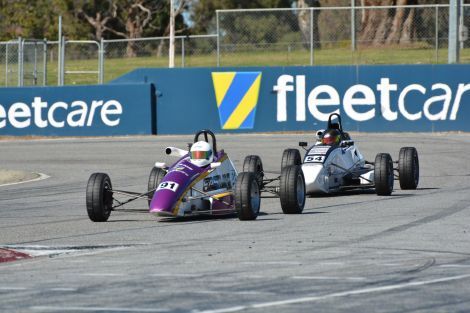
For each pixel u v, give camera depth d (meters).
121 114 132.38
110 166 100.38
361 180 74.50
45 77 141.50
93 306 32.81
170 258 43.66
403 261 41.59
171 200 55.59
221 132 129.88
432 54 147.88
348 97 125.88
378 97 124.94
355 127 125.56
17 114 135.00
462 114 122.69
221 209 58.53
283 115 127.94
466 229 52.66
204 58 183.50
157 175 63.47
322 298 33.47
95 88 132.88
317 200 70.06
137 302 33.31
